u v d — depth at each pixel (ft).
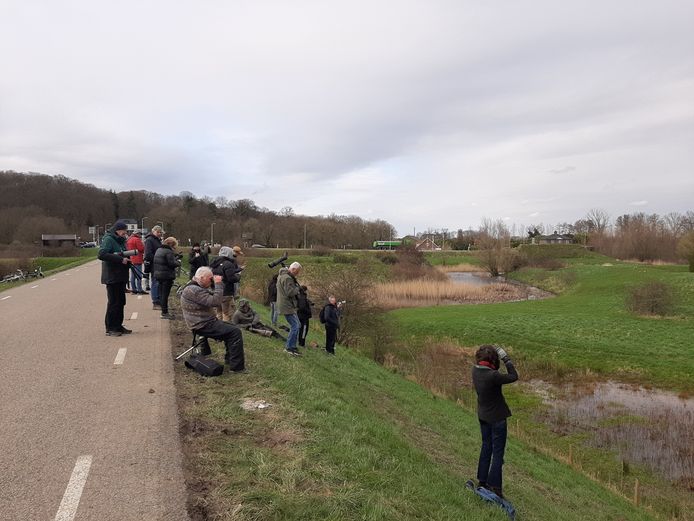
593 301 129.59
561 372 72.08
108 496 13.60
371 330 78.43
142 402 20.74
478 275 235.40
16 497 13.41
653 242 274.77
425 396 48.44
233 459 16.29
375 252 223.71
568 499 31.65
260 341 37.17
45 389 22.21
